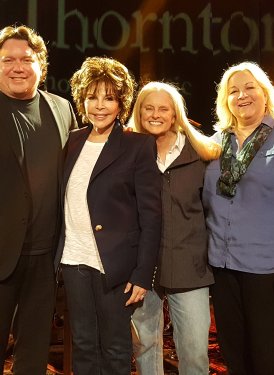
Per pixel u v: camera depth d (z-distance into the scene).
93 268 2.22
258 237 2.26
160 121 2.36
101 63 2.24
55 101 2.42
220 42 4.22
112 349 2.23
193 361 2.38
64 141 2.34
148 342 2.48
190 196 2.36
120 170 2.21
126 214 2.22
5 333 2.31
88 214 2.21
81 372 2.26
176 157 2.38
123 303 2.23
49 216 2.29
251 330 2.29
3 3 3.72
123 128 2.30
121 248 2.20
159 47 4.12
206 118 4.23
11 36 2.28
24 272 2.30
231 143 2.40
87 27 3.95
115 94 2.21
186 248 2.36
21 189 2.23
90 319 2.26
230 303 2.38
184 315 2.38
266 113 2.41
